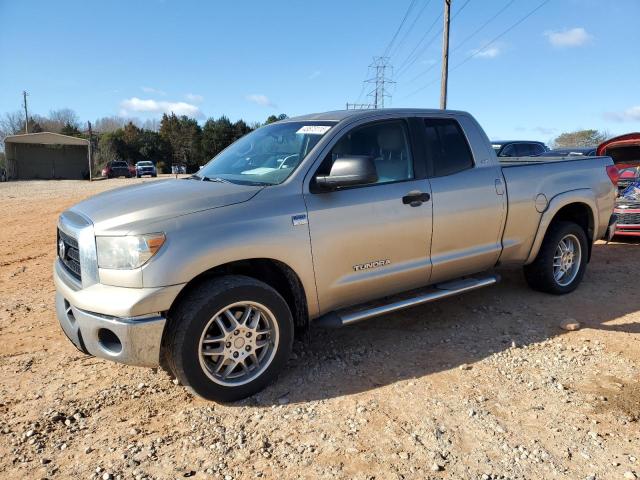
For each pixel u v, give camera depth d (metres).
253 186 3.72
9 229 11.27
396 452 2.90
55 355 4.24
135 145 69.94
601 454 2.87
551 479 2.68
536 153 16.25
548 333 4.58
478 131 4.89
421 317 5.00
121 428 3.18
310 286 3.74
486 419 3.22
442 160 4.54
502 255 4.97
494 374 3.82
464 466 2.78
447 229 4.45
